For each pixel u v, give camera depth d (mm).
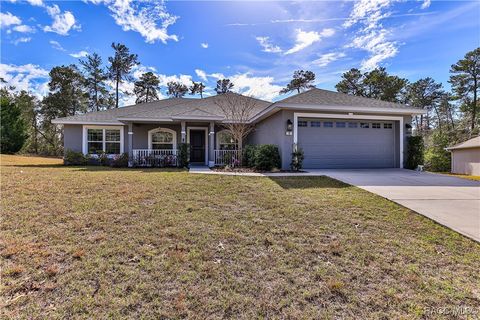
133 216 4465
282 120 10828
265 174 9273
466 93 29750
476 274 2902
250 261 3111
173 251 3283
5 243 3326
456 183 7699
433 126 35875
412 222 4461
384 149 11859
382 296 2498
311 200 5703
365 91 31859
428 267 3039
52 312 2180
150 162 13281
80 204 5020
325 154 11383
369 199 5809
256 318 2195
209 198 5734
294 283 2689
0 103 23547
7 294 2379
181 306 2305
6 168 10977
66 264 2906
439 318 2221
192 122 14570
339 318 2211
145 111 15594
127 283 2605
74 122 14820
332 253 3338
